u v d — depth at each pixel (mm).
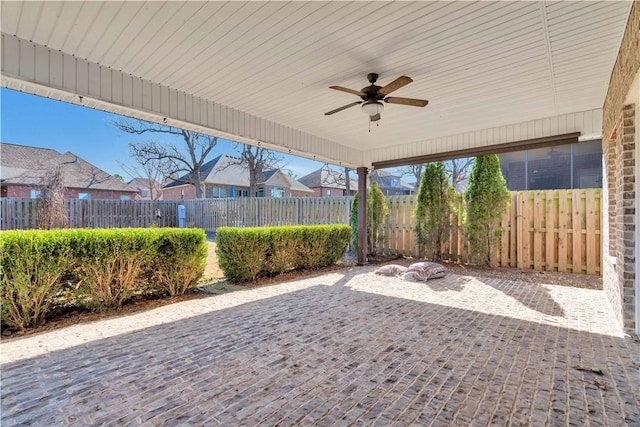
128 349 2957
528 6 2641
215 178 21250
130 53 3441
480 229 7227
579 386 2318
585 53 3416
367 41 3201
